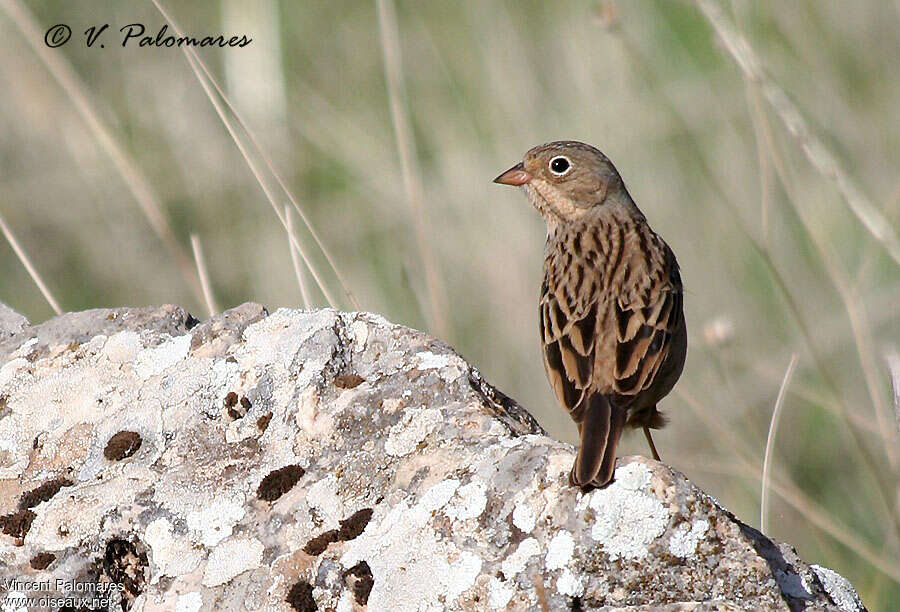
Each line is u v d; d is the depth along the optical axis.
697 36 14.77
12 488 7.57
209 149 14.92
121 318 8.34
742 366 12.60
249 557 6.93
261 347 7.78
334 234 14.23
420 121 15.19
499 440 6.94
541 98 14.63
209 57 16.02
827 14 15.24
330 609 6.68
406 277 13.23
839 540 10.91
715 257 13.71
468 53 15.27
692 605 6.07
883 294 13.03
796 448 12.26
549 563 6.30
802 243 13.59
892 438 10.20
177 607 6.86
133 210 14.57
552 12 15.36
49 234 14.61
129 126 15.24
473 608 6.35
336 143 14.74
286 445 7.38
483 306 13.31
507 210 13.81
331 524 6.95
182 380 7.77
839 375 12.64
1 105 14.99
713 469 11.37
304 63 16.27
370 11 16.53
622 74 14.54
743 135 14.19
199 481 7.28
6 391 8.01
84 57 15.62
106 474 7.53
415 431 7.12
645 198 14.02
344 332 7.73
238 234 14.63
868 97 14.97
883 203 13.94
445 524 6.56
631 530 6.24
